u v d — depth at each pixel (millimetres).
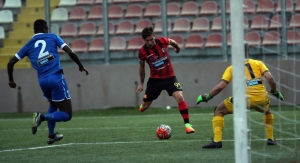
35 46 26328
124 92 55125
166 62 30578
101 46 61844
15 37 63375
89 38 63281
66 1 65750
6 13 64250
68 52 26328
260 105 23719
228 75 23141
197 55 58156
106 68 55500
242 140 16297
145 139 29719
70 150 25719
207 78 53375
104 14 56156
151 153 23531
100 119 46906
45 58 26062
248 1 56844
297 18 45188
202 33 60531
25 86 56562
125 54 60062
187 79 53844
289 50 51375
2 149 27047
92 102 55688
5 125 44188
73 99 56031
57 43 26484
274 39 54250
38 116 24781
